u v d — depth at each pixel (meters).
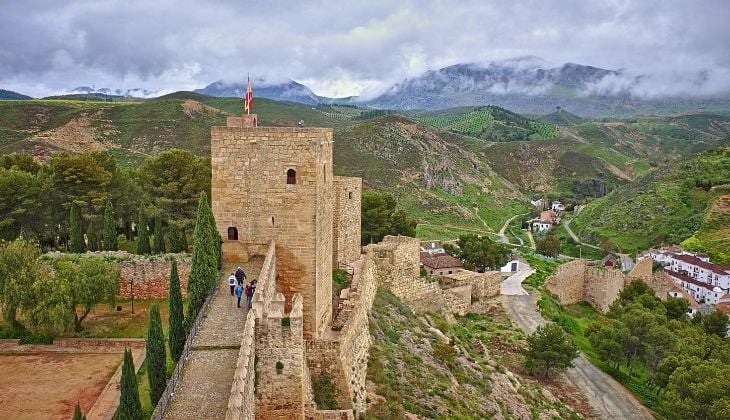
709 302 117.81
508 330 65.06
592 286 94.94
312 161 34.34
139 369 39.44
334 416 25.33
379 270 55.84
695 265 128.50
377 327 44.53
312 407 26.59
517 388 50.31
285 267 35.00
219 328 25.20
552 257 131.88
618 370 63.81
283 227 34.81
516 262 97.62
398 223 89.06
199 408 18.22
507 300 77.62
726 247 141.12
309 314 35.03
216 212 34.81
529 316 71.50
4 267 45.06
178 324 30.25
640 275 102.75
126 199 71.00
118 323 47.56
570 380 59.16
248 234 34.94
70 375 39.12
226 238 34.97
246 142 34.34
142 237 58.66
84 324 47.09
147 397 34.31
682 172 188.62
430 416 35.72
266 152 34.41
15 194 61.72
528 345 60.12
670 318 84.44
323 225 37.22
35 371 39.75
